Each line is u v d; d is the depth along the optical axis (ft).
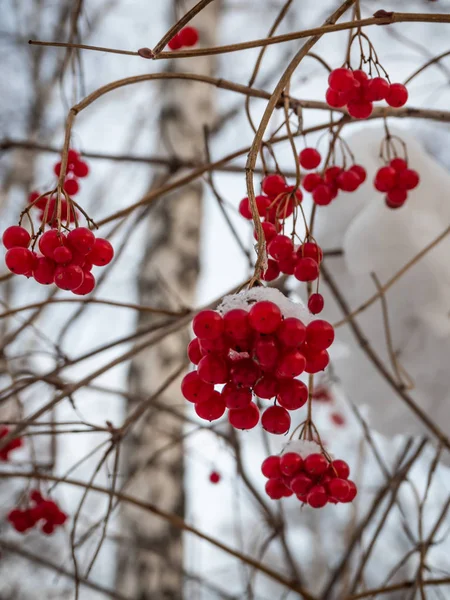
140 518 3.71
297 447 1.63
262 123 1.49
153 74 1.73
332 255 2.51
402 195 1.99
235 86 1.86
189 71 4.27
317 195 1.91
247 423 1.44
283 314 1.40
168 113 4.17
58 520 2.35
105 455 2.02
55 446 2.44
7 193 5.16
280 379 1.41
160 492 3.72
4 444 2.00
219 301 2.11
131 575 3.68
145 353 3.95
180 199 4.18
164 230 4.12
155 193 2.14
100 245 1.54
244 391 1.40
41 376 2.15
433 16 1.61
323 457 1.61
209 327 1.36
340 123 1.97
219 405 1.44
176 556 3.71
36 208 2.09
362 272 2.39
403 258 2.35
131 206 2.13
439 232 2.37
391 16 1.61
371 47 1.78
